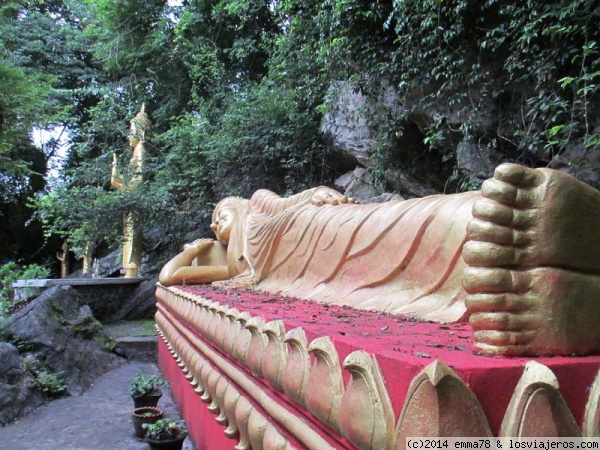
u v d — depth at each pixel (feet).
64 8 52.47
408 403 3.26
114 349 22.82
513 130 15.87
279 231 13.42
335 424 4.24
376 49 18.83
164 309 17.80
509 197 4.18
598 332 4.33
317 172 27.66
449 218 7.10
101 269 41.47
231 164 28.78
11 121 31.89
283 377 5.30
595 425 3.48
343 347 4.49
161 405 15.83
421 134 20.44
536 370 3.30
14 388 15.62
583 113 13.61
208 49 35.53
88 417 15.23
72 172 35.81
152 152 36.88
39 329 18.98
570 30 12.23
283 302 9.62
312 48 23.48
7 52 41.34
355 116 22.40
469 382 3.26
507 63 14.49
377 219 8.90
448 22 15.97
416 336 5.02
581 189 4.36
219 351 8.68
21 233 55.77
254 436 6.35
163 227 34.09
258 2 31.37
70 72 47.34
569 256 4.23
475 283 4.12
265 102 27.35
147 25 38.91
